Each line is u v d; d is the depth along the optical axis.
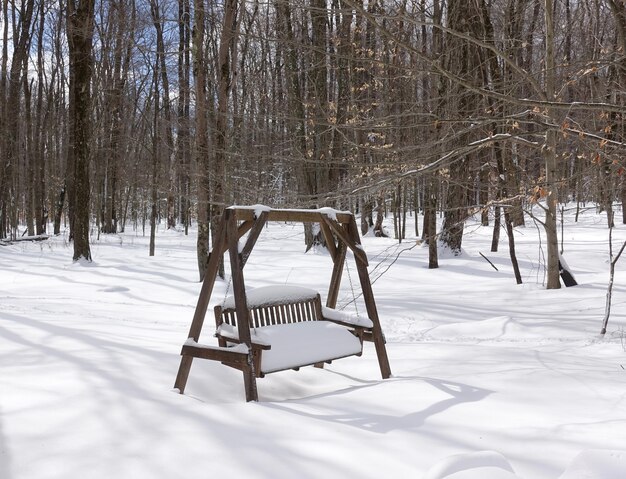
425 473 2.86
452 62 11.38
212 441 3.42
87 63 18.77
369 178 8.02
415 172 7.22
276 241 27.23
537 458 3.12
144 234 36.06
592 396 4.22
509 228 12.65
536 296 10.51
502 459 2.90
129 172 34.59
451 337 7.71
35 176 34.53
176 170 21.38
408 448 3.31
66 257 21.28
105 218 37.28
